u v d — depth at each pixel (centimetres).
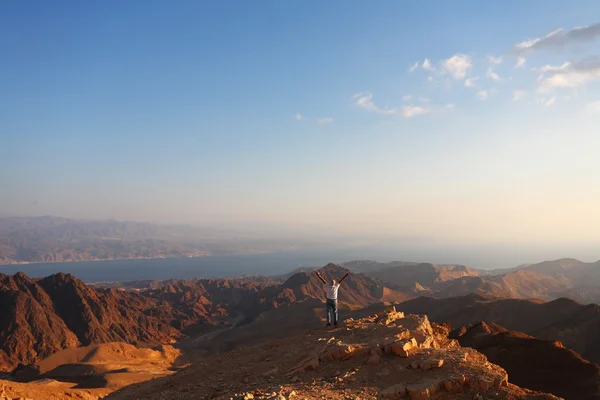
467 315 14550
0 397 3234
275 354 2023
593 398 4100
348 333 2059
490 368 1516
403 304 18275
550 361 4997
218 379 1834
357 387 1438
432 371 1496
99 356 15525
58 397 3853
